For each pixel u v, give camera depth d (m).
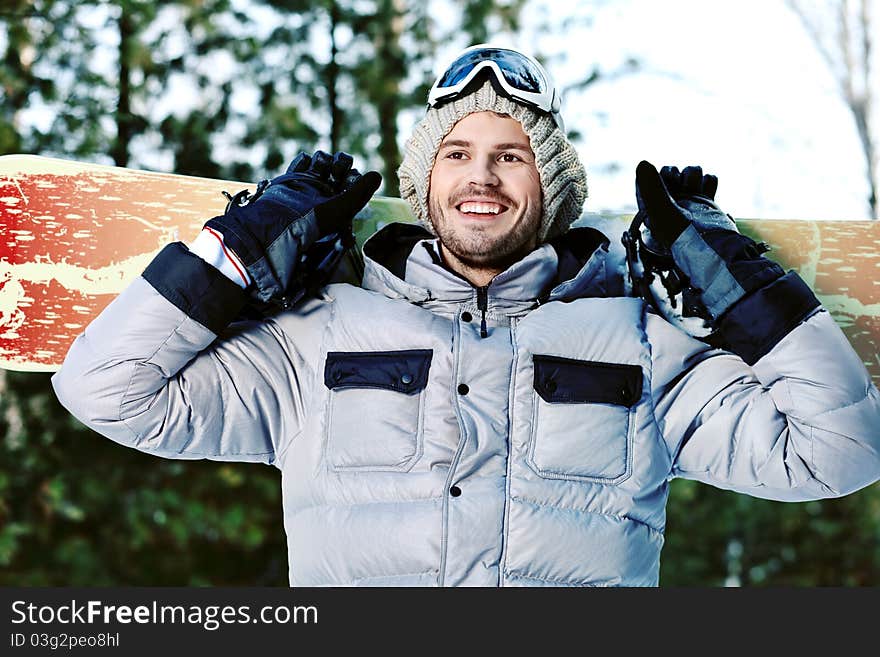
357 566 2.07
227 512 6.36
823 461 2.13
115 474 6.30
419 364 2.14
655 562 2.17
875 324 2.65
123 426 2.15
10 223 2.69
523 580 2.04
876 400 2.14
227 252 2.15
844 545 7.62
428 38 7.38
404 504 2.07
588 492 2.10
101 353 2.12
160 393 2.16
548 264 2.30
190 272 2.13
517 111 2.32
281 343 2.28
